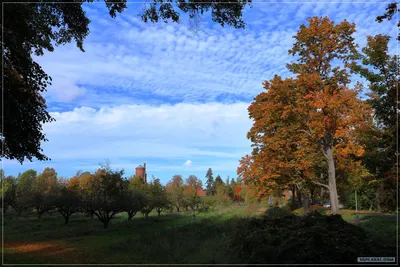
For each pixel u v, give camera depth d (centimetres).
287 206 3856
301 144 2552
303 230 891
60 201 3216
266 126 2806
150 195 4181
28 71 1257
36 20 1165
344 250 793
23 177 6900
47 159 1486
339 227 941
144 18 1036
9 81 1148
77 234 2191
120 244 1505
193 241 1361
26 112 1277
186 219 3136
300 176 2697
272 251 840
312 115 2286
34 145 1402
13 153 1419
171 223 2733
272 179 2731
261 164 2750
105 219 2800
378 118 1045
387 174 970
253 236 944
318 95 2244
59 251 1376
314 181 2653
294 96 2497
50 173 7381
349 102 2166
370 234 1148
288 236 898
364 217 1852
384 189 1030
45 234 2175
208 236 1502
